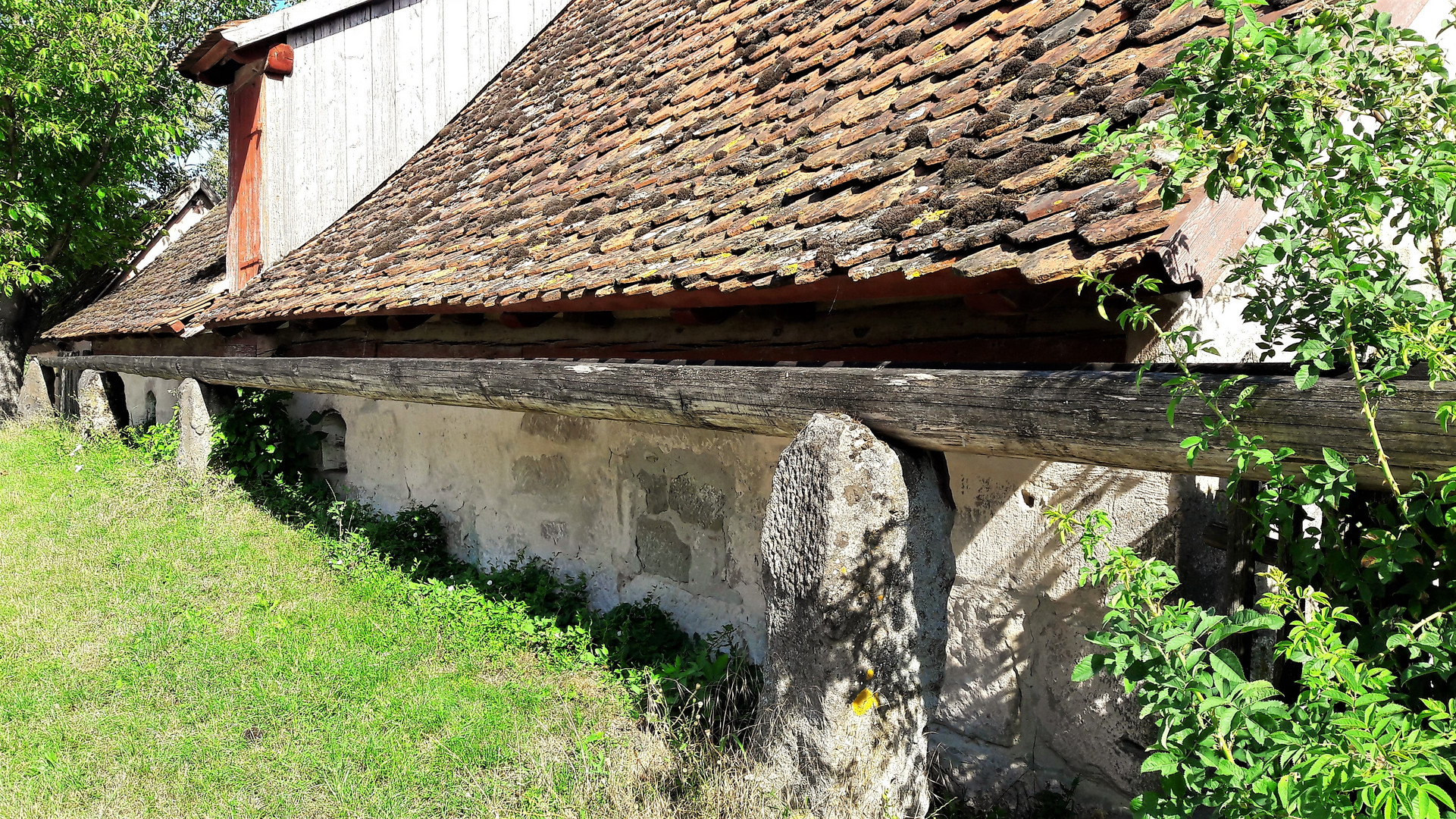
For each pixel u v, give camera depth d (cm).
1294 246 175
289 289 641
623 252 372
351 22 770
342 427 791
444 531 614
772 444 386
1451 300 171
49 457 955
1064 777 293
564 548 512
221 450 764
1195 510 258
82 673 415
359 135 784
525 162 595
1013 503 304
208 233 1191
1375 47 181
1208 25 268
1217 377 183
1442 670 151
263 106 734
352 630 455
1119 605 175
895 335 314
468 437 589
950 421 229
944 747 329
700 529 426
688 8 634
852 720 255
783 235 305
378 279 539
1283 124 160
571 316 447
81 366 1084
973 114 308
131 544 605
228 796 320
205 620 473
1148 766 156
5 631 460
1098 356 254
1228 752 145
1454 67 345
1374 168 154
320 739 354
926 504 265
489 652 427
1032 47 318
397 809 308
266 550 596
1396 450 156
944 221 252
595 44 712
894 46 399
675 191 408
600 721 360
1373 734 129
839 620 250
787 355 349
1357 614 208
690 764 309
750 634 400
